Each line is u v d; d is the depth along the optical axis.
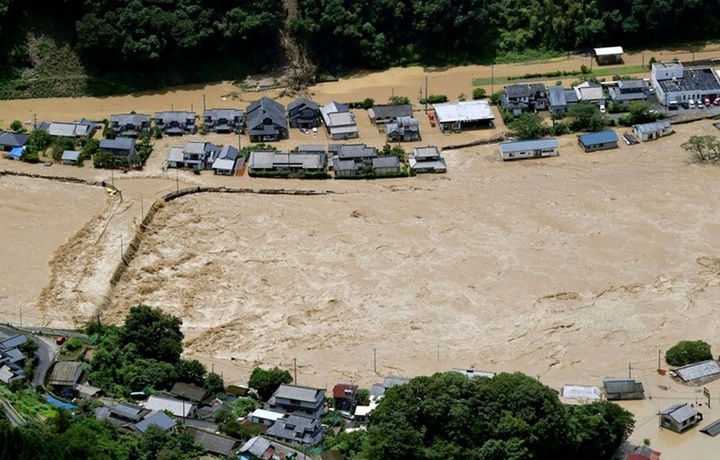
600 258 135.25
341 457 98.56
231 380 113.88
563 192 149.38
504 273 132.75
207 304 128.00
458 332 123.00
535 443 98.00
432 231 141.00
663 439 106.06
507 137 165.00
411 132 164.50
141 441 97.06
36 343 113.44
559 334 122.25
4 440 87.75
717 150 156.50
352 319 125.31
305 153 156.25
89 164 156.00
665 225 141.50
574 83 178.50
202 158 155.75
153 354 113.69
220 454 99.00
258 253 137.12
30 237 138.12
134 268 134.12
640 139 163.12
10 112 173.50
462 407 99.06
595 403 104.69
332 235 140.62
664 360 117.75
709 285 130.00
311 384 113.19
